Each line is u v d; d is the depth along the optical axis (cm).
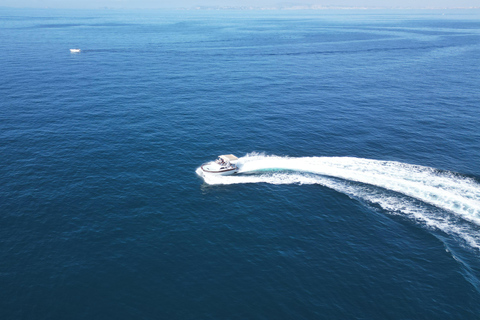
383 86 10806
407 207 4666
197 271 3616
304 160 5909
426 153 6216
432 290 3425
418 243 4041
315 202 4825
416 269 3678
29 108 8144
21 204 4569
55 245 3891
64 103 8588
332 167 5691
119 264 3666
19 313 3094
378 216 4506
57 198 4734
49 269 3566
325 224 4394
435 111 8462
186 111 8269
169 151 6216
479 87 10619
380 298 3334
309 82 11306
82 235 4062
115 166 5644
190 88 10325
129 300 3259
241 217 4509
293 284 3481
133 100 8994
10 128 6962
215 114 8119
